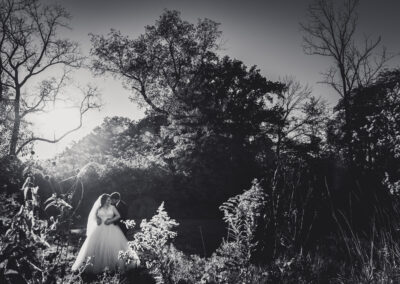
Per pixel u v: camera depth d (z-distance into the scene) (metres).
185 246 11.12
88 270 7.17
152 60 41.81
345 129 24.91
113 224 7.60
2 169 13.95
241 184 26.27
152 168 21.89
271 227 5.54
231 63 36.75
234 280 4.94
